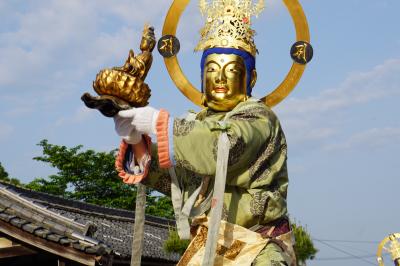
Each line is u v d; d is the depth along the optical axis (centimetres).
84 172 2777
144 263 1430
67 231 1011
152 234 1828
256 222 381
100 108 341
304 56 439
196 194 379
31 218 1041
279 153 392
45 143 2797
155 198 2764
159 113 349
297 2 441
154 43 370
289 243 388
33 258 1080
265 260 369
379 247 528
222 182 335
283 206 389
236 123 356
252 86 430
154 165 399
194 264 376
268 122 376
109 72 342
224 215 379
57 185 2730
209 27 427
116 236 1541
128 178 379
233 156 350
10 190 1154
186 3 449
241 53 415
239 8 428
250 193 378
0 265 1088
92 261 985
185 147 343
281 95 443
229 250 371
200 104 448
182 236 382
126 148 383
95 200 2653
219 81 410
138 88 346
